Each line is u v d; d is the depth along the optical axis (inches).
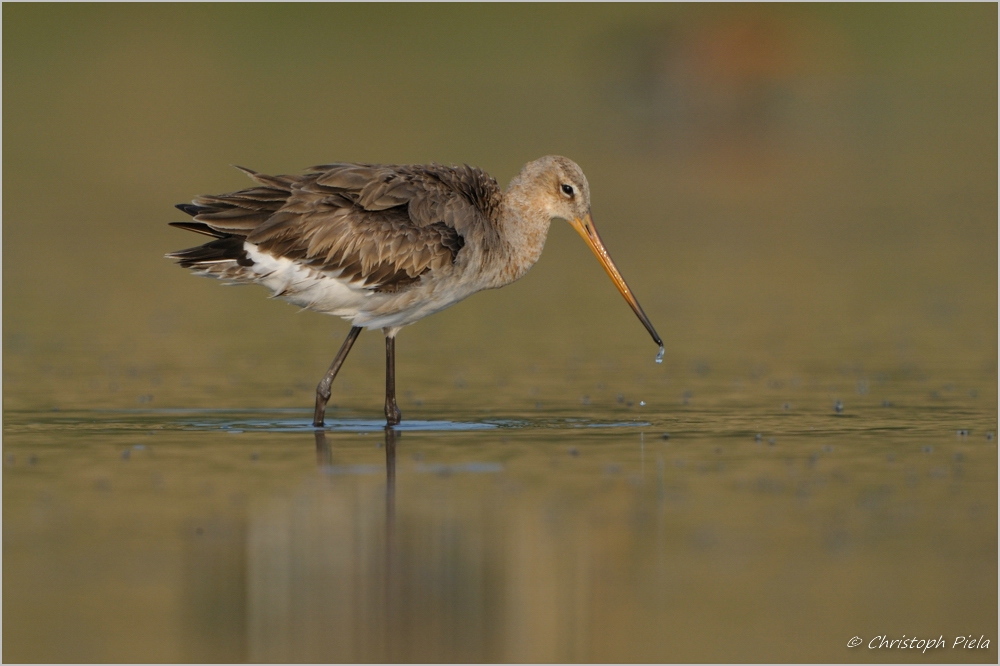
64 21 2460.6
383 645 360.8
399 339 847.7
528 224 642.8
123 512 457.7
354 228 581.0
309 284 587.2
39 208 1369.3
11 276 1048.2
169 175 1494.8
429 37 2532.0
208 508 462.0
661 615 378.3
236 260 582.2
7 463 522.0
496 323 901.2
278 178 592.1
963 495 475.8
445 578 400.5
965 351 783.1
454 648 360.2
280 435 578.6
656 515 455.2
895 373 721.0
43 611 378.6
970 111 2012.8
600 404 648.4
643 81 2134.6
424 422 607.8
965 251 1152.2
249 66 2319.1
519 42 2469.2
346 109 1958.7
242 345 821.2
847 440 561.6
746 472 508.4
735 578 402.3
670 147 1776.6
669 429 587.8
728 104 2086.6
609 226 1301.7
